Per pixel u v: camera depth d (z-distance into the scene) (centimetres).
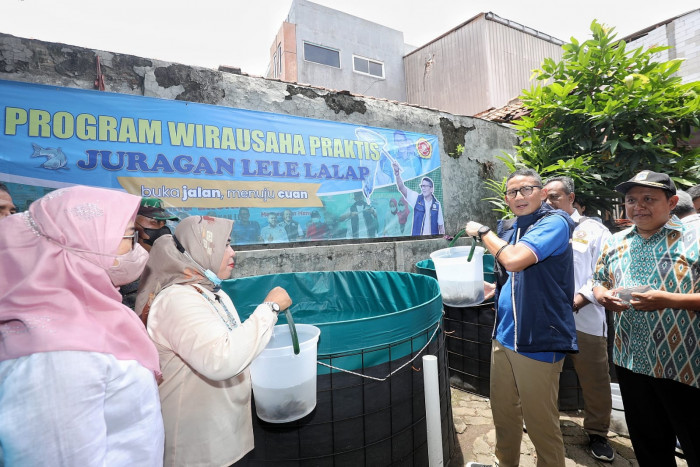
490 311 317
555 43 1181
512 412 203
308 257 381
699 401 165
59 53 284
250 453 170
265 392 141
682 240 172
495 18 1067
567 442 259
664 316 171
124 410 84
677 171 449
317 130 395
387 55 1384
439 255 262
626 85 437
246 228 349
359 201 421
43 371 72
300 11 1244
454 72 1152
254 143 355
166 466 117
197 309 113
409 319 196
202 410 118
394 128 458
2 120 258
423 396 205
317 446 172
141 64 312
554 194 274
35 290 79
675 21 773
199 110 329
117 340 85
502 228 234
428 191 480
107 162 290
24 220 86
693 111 434
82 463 73
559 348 178
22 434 70
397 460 191
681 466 231
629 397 189
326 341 173
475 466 203
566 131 486
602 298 191
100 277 87
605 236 260
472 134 537
